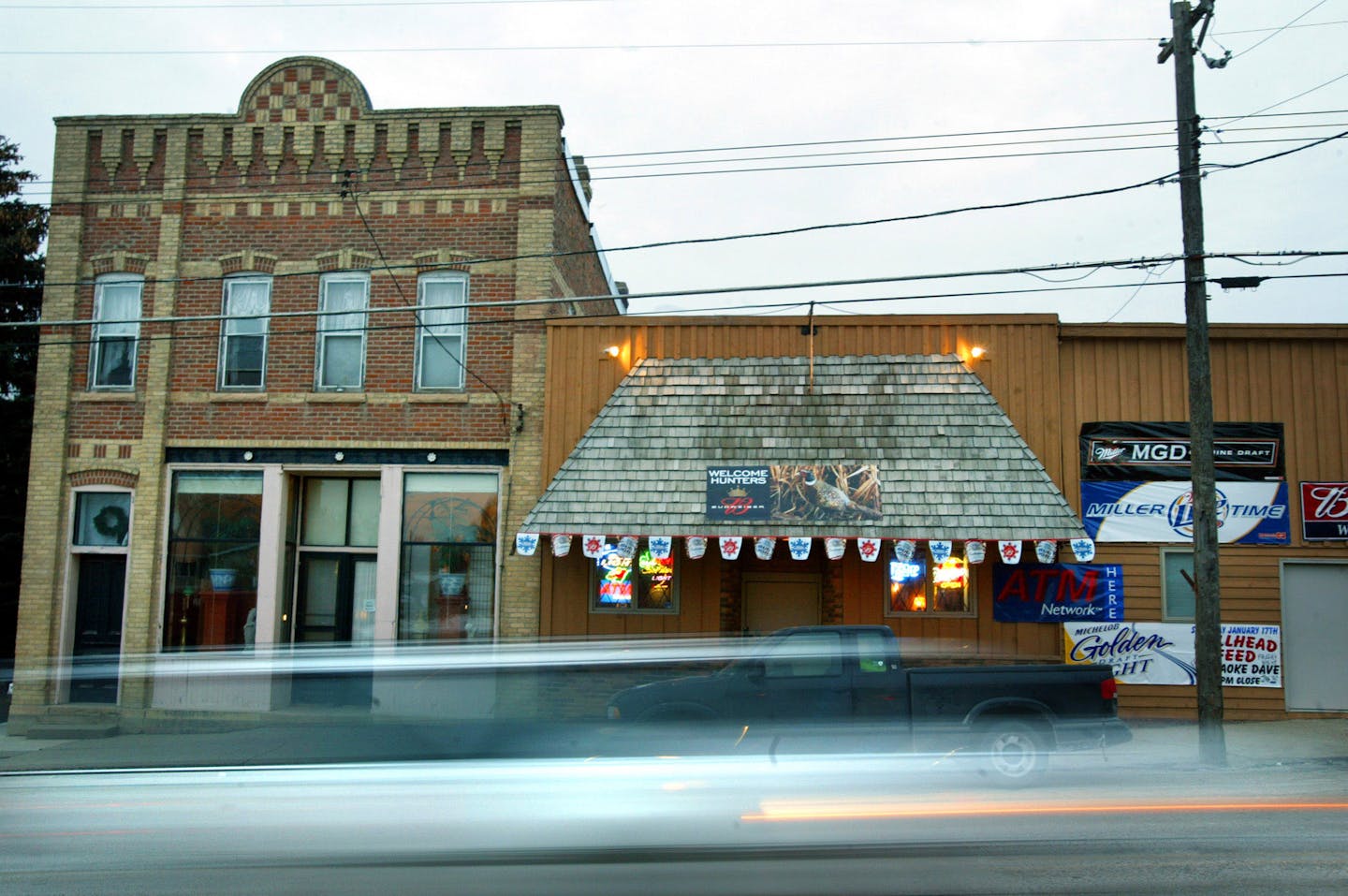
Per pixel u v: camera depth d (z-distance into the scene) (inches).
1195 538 499.8
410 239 675.4
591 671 524.1
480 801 364.5
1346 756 496.7
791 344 640.4
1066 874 284.7
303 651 639.1
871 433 603.2
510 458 647.8
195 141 696.4
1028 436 613.3
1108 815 365.1
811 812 356.8
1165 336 613.9
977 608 606.2
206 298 682.8
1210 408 502.3
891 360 630.5
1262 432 606.2
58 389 681.0
